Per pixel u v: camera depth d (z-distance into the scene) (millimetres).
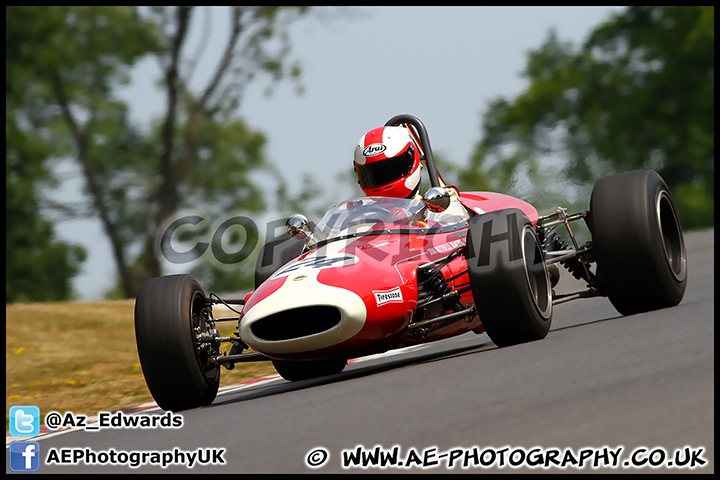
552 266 28047
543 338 21344
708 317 20281
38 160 110125
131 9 107250
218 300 22578
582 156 169875
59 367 39062
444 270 22453
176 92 110375
